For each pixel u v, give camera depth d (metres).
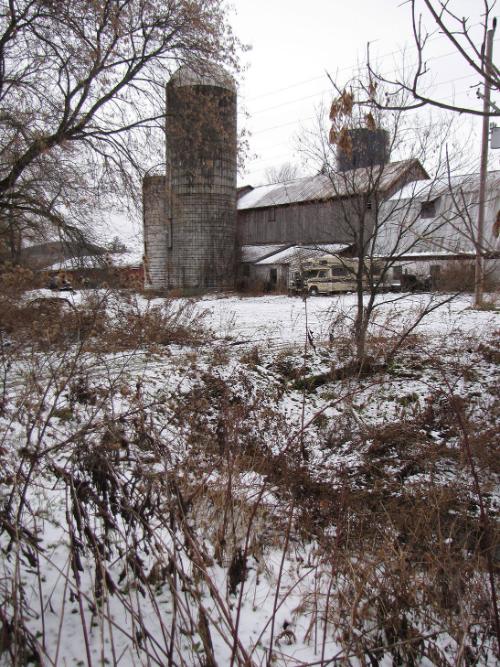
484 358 9.68
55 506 3.36
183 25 15.44
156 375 7.58
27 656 2.04
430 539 3.56
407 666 2.49
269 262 37.28
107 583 2.23
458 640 2.55
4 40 14.02
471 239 2.89
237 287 38.59
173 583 2.29
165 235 37.56
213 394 6.50
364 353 9.32
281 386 8.13
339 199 9.34
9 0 13.73
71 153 15.24
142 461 3.03
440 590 2.92
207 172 36.03
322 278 30.58
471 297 21.19
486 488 4.61
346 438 6.15
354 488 4.79
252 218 44.28
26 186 14.94
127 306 10.37
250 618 2.71
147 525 2.43
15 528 2.22
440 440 5.91
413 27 2.01
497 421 6.24
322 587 3.05
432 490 4.45
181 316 13.97
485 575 3.07
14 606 2.00
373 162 8.62
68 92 14.95
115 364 7.79
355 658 2.51
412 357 9.39
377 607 2.68
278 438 5.72
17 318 6.65
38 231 15.29
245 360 9.51
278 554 3.54
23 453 2.75
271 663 2.33
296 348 10.78
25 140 14.30
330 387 8.47
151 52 15.64
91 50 14.23
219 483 3.90
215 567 3.11
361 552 3.19
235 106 20.06
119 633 2.41
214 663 2.02
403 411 6.66
